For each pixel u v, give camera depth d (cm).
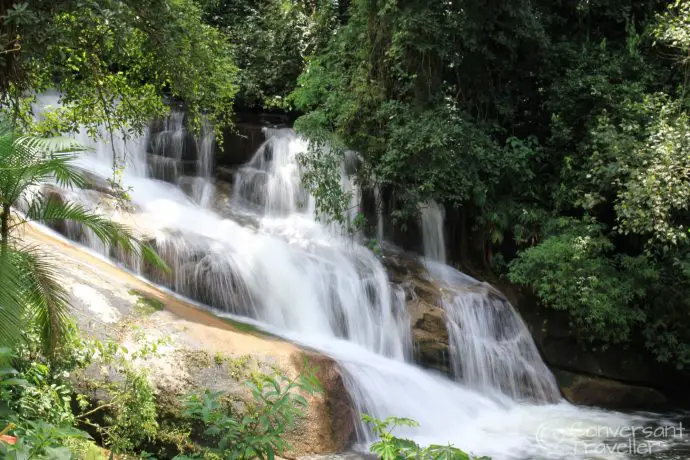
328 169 1495
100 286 938
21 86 891
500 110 1684
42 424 531
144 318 917
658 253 1478
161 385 827
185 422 812
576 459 1016
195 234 1277
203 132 1661
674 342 1434
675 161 1343
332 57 1780
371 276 1347
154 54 1017
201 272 1177
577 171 1583
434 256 1588
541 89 1741
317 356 956
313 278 1284
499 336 1387
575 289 1408
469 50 1658
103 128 1555
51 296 637
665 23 1588
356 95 1612
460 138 1523
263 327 1164
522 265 1470
